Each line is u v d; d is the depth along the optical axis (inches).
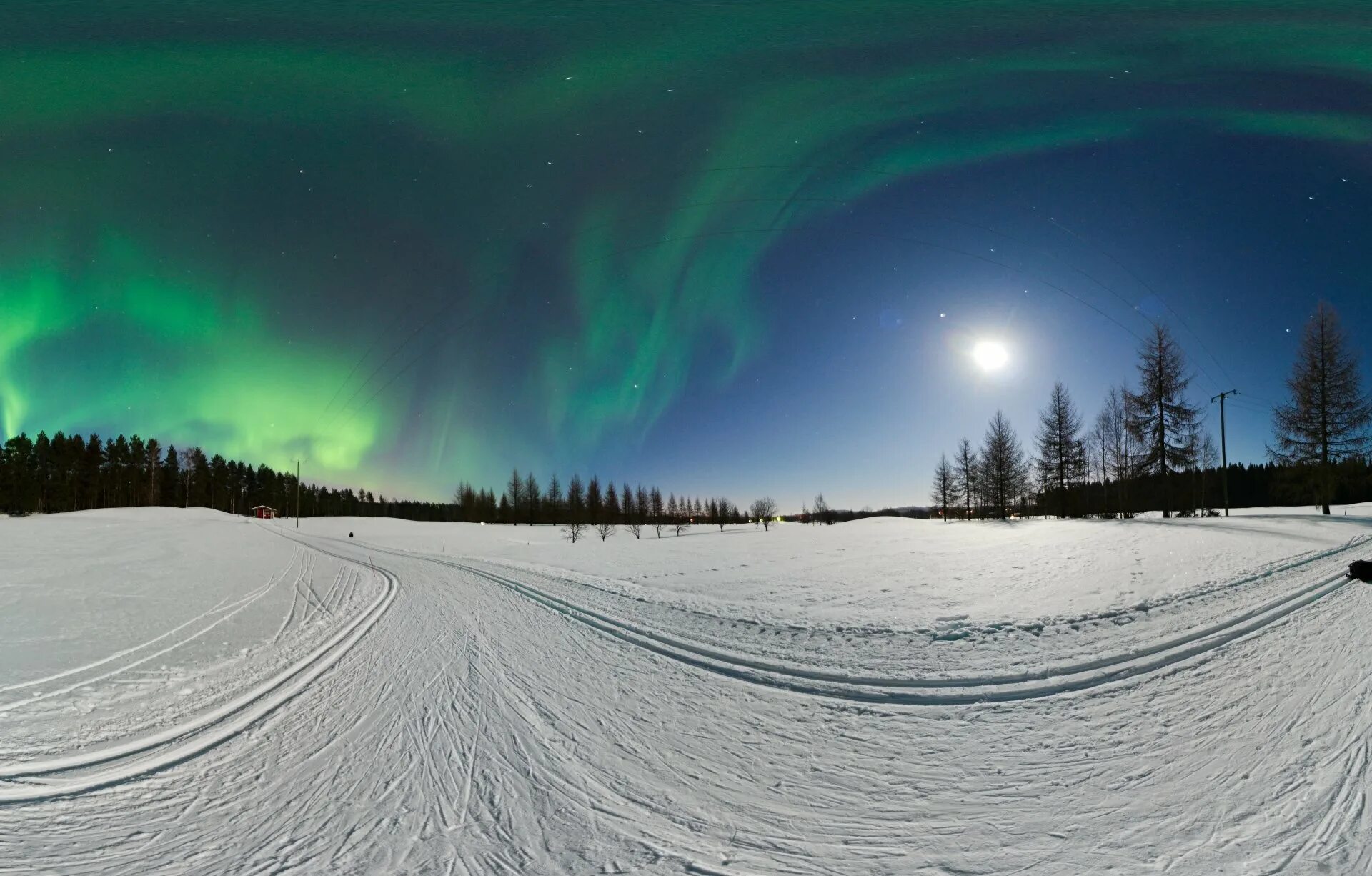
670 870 133.1
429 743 206.4
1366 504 1248.8
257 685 284.2
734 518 3356.3
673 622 391.5
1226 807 151.0
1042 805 156.6
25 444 2728.8
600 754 195.2
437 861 137.5
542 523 3014.3
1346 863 127.3
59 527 1437.0
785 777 177.2
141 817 161.5
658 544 1323.8
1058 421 1502.2
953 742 196.4
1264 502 2447.1
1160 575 415.5
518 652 333.1
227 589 606.2
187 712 247.3
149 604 505.4
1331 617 295.0
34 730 227.1
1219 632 283.3
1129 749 184.2
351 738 213.2
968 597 405.7
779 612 391.5
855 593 454.0
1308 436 979.9
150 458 3449.8
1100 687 233.0
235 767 192.2
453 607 496.1
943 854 137.9
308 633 406.9
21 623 420.5
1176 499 1414.9
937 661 274.8
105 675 302.5
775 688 256.2
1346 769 163.8
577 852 140.5
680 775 179.3
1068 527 928.9
